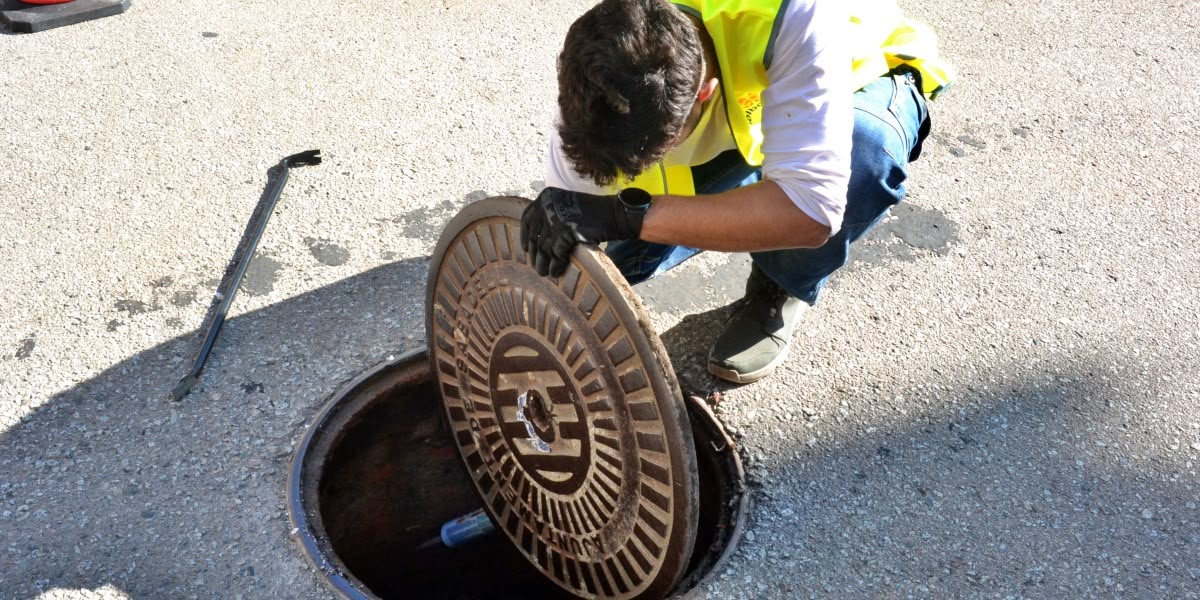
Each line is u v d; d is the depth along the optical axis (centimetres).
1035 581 201
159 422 225
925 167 317
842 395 239
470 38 367
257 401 231
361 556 263
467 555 272
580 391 183
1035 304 269
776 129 165
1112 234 295
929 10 401
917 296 269
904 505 215
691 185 202
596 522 199
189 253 268
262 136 312
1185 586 202
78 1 368
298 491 214
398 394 246
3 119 313
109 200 285
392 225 282
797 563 203
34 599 191
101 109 320
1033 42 384
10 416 225
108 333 245
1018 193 309
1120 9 409
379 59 352
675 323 257
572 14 386
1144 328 263
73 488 211
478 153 311
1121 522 214
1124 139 335
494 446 217
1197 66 375
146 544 201
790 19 158
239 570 198
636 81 142
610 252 223
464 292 203
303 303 256
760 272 238
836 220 169
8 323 246
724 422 232
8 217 277
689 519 173
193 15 371
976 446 229
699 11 164
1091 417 237
